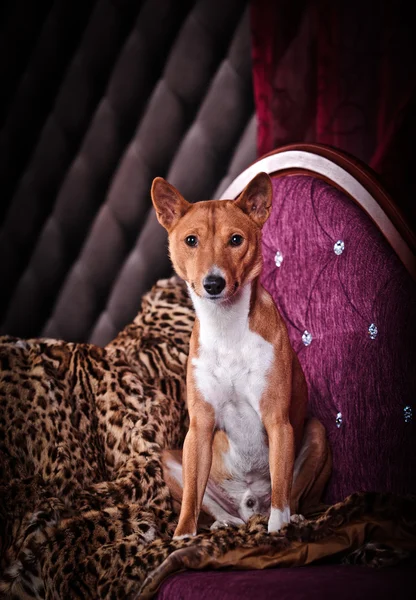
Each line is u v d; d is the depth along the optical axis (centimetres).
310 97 319
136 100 347
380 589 154
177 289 306
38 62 358
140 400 259
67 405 253
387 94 306
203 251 212
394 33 304
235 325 217
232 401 223
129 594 184
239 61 331
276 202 276
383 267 233
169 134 341
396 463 225
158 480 237
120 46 348
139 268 347
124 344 290
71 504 233
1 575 215
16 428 244
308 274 261
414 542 185
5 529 225
